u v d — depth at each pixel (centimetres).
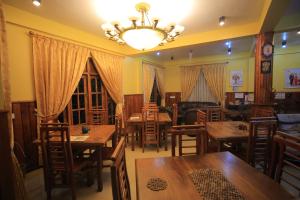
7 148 164
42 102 310
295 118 389
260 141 233
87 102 416
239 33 352
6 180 164
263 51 337
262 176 133
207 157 170
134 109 587
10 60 275
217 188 116
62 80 339
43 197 231
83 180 271
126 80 553
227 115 546
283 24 324
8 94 204
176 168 148
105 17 307
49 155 214
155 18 222
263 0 255
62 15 302
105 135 260
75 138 245
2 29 201
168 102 806
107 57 454
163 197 109
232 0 254
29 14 291
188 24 339
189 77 754
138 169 147
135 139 450
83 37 382
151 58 695
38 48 304
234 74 674
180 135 201
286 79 588
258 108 343
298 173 224
